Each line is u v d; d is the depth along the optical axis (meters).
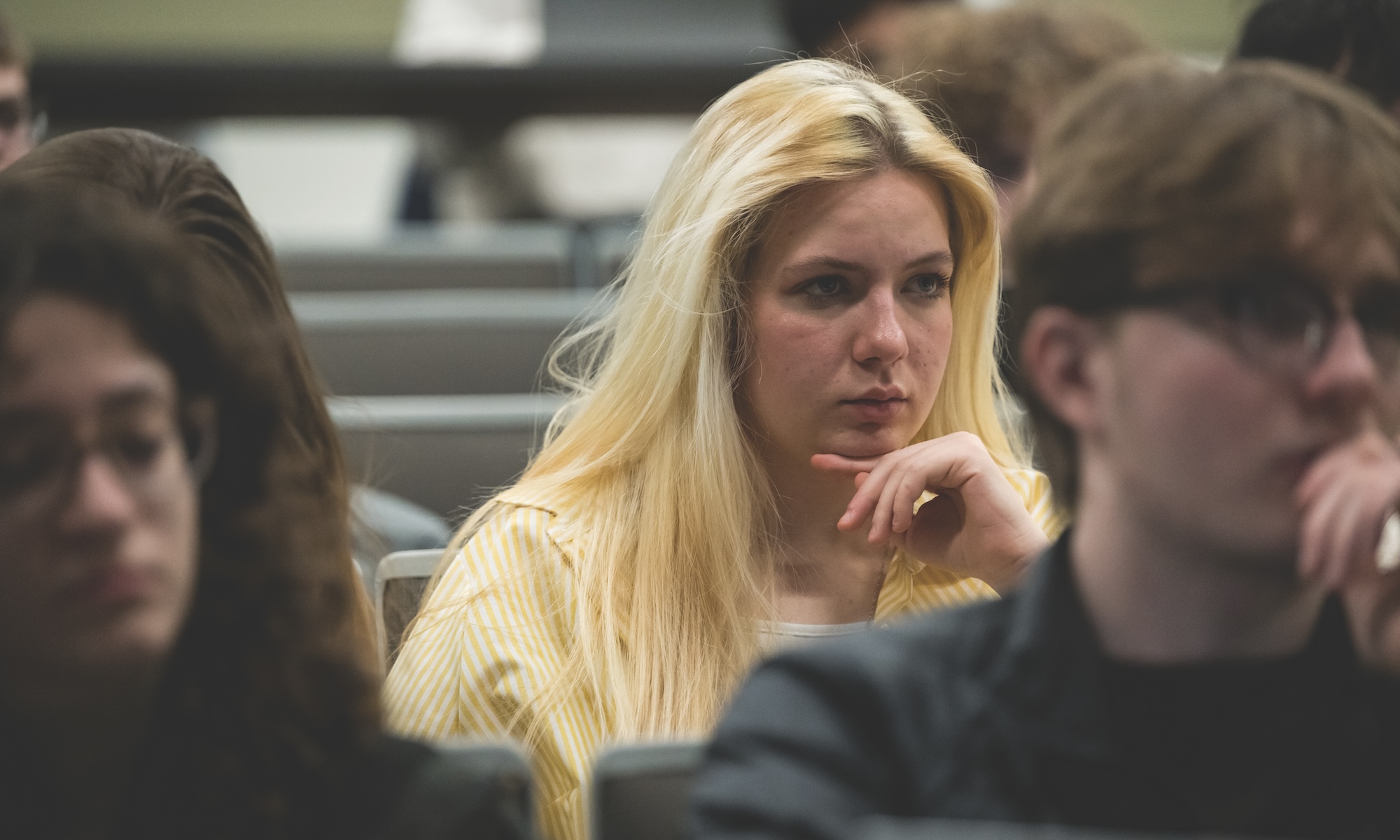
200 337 3.20
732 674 5.57
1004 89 9.16
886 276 5.60
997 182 9.27
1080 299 3.14
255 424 3.40
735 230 5.66
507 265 13.27
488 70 18.70
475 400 10.40
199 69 18.62
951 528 5.64
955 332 6.20
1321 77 3.29
